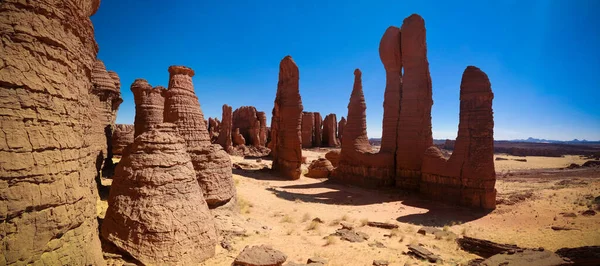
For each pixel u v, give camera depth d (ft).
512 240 48.67
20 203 13.80
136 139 33.55
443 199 79.15
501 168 186.80
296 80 121.80
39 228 14.69
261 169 132.26
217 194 48.34
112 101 76.18
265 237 44.11
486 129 72.28
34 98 14.66
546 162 224.94
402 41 98.17
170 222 29.73
